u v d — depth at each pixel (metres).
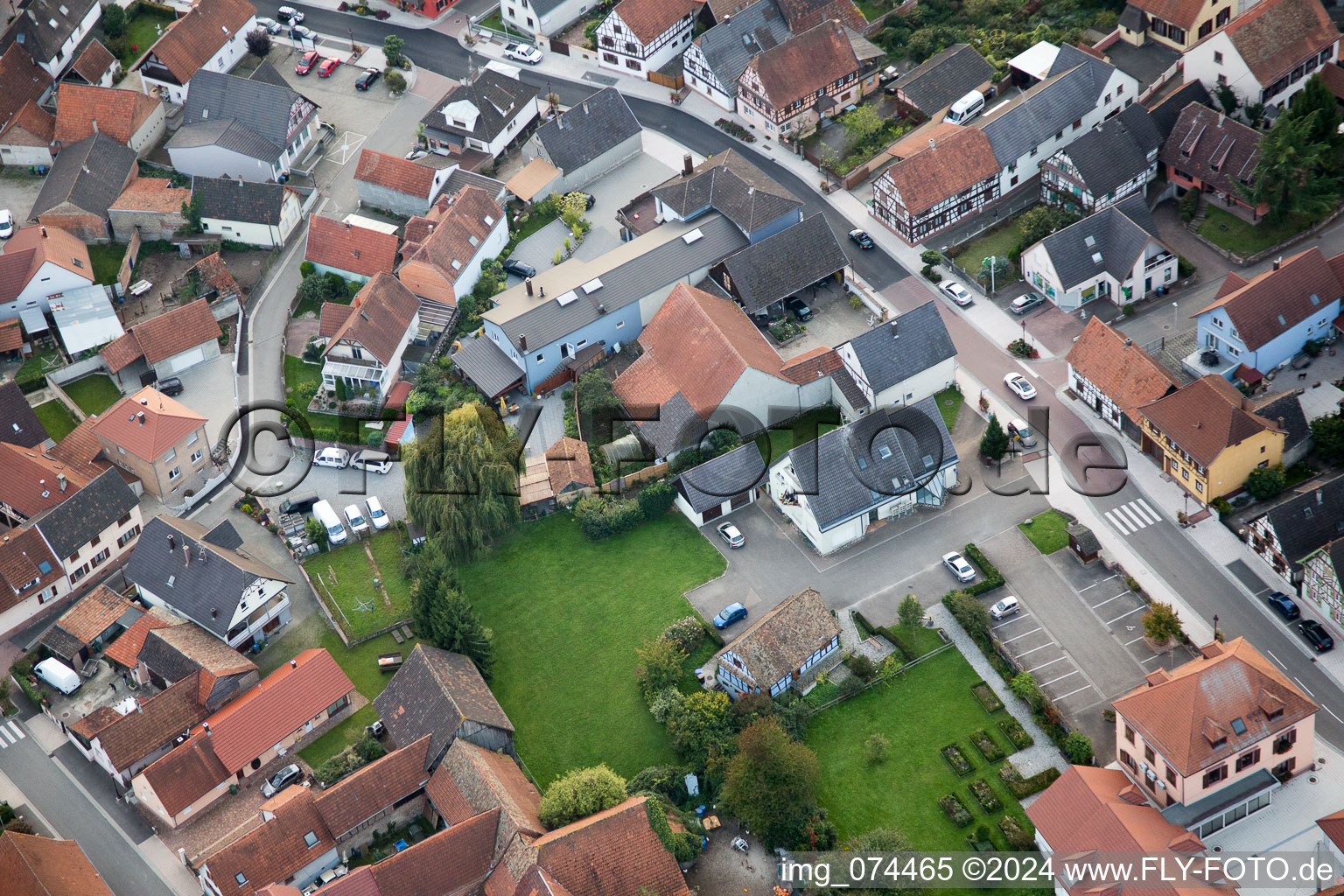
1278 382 154.25
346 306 170.75
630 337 171.88
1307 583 134.00
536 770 131.38
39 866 119.38
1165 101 178.62
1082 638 135.62
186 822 129.38
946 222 179.00
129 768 131.62
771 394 157.38
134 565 146.38
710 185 179.50
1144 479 148.88
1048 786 124.25
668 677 133.75
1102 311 165.88
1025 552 143.62
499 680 138.50
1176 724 117.75
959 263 175.12
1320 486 137.12
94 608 145.25
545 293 170.25
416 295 176.25
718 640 138.50
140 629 142.38
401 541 151.75
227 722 131.25
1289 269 154.00
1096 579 140.38
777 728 123.50
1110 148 173.12
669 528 150.50
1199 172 172.88
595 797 122.44
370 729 133.25
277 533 154.00
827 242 172.75
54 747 136.75
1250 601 137.00
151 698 134.12
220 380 171.00
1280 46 177.75
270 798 130.00
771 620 134.12
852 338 162.88
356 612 145.00
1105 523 145.25
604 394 159.88
